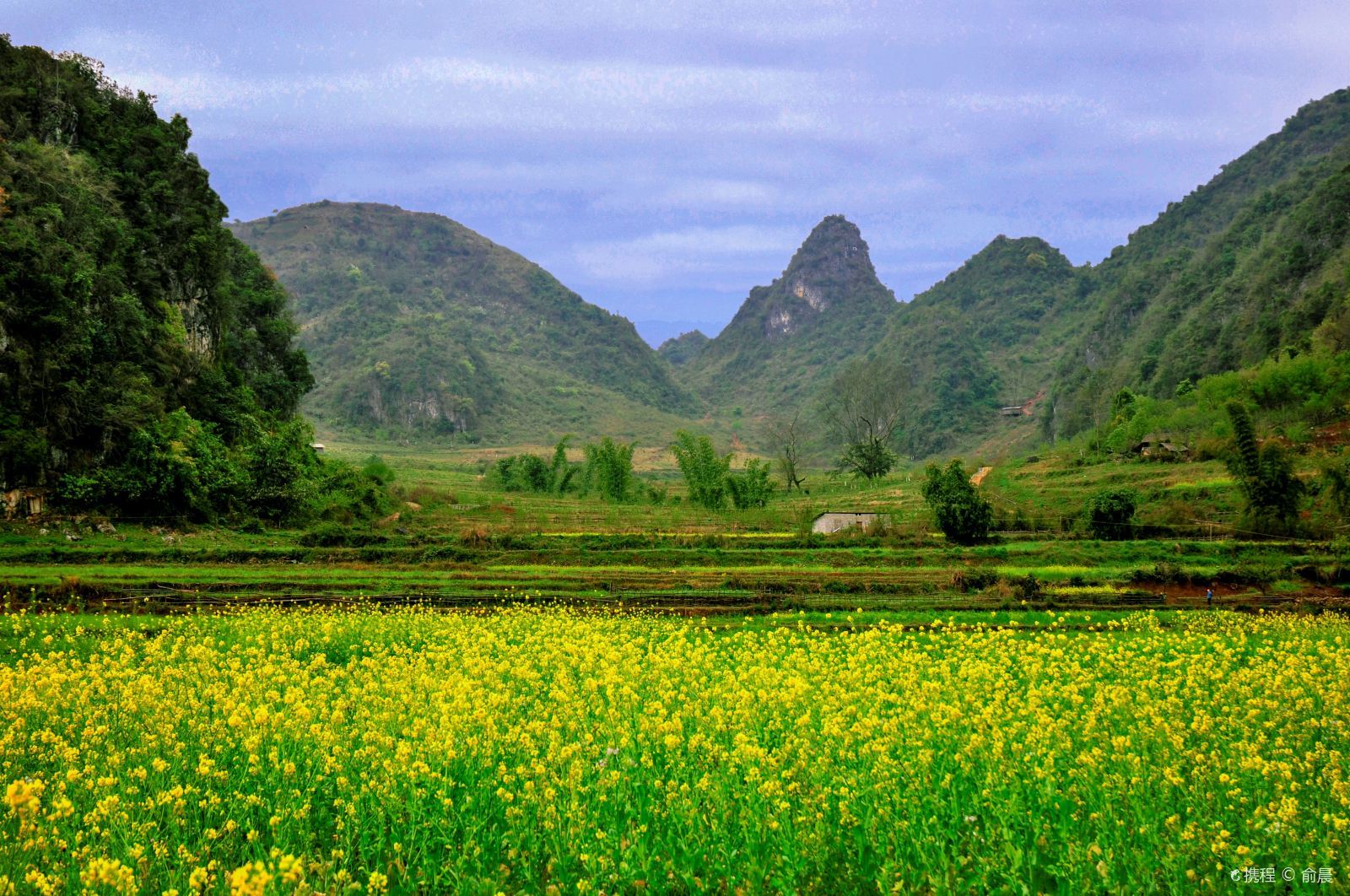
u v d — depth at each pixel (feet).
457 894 25.14
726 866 26.45
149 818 27.20
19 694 39.01
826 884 26.37
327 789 30.66
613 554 116.37
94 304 142.20
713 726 36.37
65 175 151.33
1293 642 65.51
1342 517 128.88
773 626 79.20
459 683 39.58
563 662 49.62
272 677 45.39
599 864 25.61
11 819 27.43
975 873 26.50
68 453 128.16
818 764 31.99
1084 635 71.56
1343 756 35.63
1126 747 33.94
